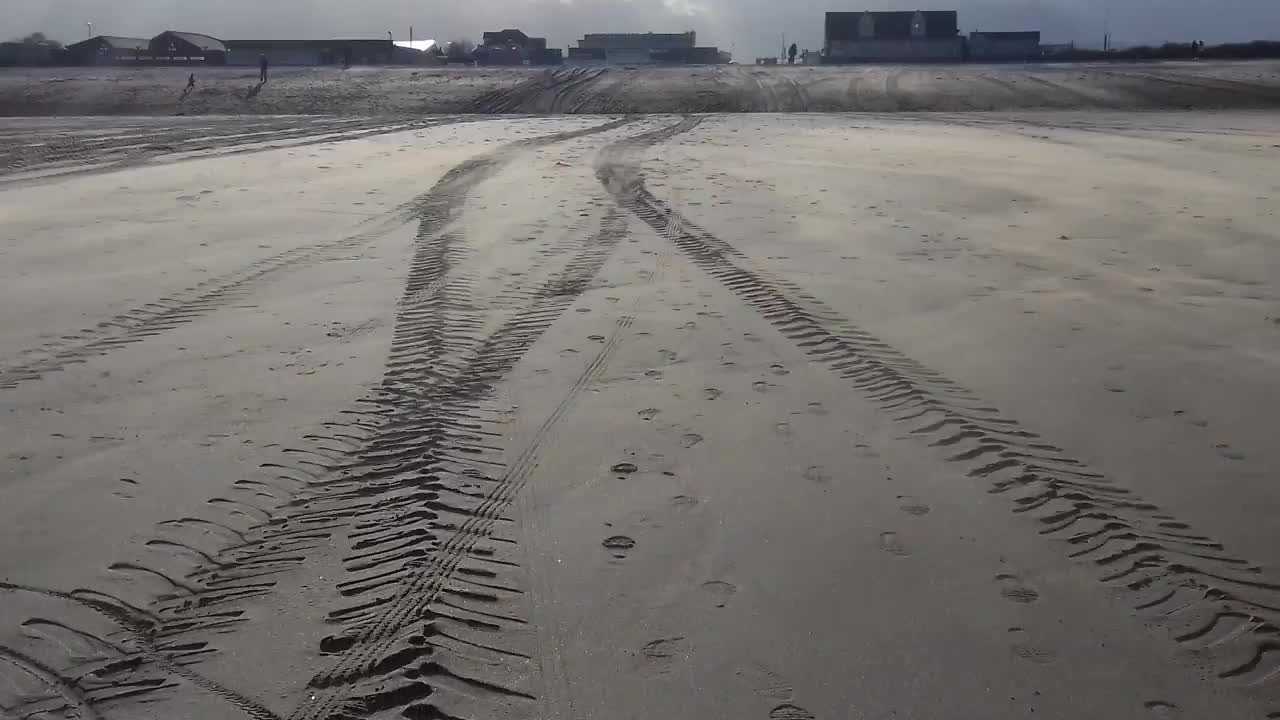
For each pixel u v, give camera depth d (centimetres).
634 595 337
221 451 450
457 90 3928
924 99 3503
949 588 341
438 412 500
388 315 674
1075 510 397
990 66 5100
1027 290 732
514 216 1052
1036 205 1111
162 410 499
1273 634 315
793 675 295
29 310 672
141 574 348
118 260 823
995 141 1927
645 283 762
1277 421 484
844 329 637
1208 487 417
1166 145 1841
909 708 280
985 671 296
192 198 1142
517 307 696
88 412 495
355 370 562
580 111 3522
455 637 313
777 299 709
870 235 939
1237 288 736
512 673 296
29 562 354
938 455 449
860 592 339
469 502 403
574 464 440
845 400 516
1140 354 586
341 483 421
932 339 616
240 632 316
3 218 996
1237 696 286
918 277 772
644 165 1497
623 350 599
